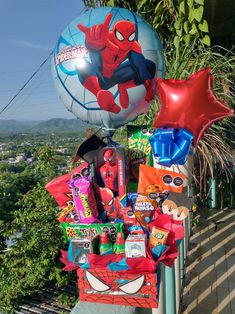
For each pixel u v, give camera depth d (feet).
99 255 4.03
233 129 11.75
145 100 4.28
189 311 7.74
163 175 4.16
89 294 4.04
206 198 13.73
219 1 12.01
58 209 12.90
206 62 9.71
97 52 3.92
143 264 3.84
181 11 8.75
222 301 8.03
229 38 16.06
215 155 10.68
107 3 9.77
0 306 12.75
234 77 10.74
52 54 4.39
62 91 4.29
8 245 14.35
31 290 12.76
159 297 4.47
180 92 4.15
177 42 9.35
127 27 3.96
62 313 12.29
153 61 4.11
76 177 4.40
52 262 12.49
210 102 4.19
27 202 13.48
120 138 7.29
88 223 4.19
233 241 11.09
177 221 4.11
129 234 4.14
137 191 4.43
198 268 9.53
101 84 3.98
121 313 3.90
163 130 4.23
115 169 4.38
